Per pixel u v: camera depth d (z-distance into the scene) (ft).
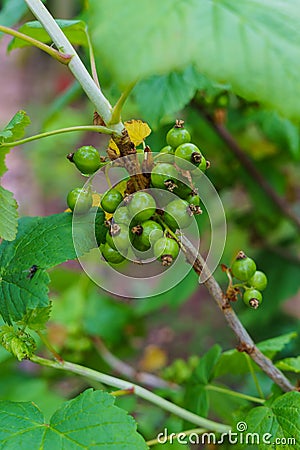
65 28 1.71
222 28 1.25
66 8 3.67
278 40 1.26
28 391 2.37
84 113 4.85
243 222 3.12
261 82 1.25
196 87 1.99
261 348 1.79
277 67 1.25
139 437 1.46
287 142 2.59
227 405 1.98
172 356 3.67
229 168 2.96
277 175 3.15
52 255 1.52
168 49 1.24
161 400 1.65
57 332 2.51
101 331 2.57
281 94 1.25
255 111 2.58
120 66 1.23
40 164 5.09
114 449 1.45
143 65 1.23
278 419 1.58
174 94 1.99
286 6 1.29
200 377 1.80
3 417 1.51
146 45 1.24
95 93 1.48
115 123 1.47
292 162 3.14
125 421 1.47
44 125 2.47
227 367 1.82
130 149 1.47
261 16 1.27
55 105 2.47
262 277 1.56
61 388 2.72
